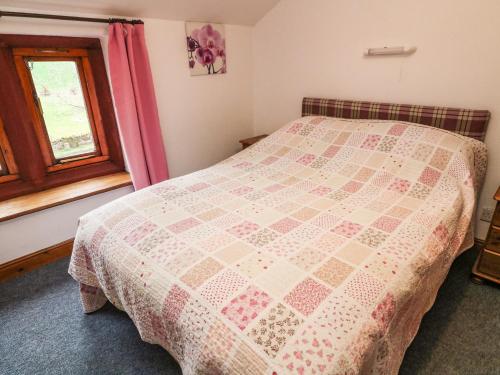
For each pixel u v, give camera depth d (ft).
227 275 3.37
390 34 6.93
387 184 5.49
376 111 7.39
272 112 9.95
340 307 2.93
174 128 8.48
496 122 6.15
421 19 6.44
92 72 7.42
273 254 3.70
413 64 6.81
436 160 5.61
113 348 4.80
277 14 8.73
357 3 7.20
